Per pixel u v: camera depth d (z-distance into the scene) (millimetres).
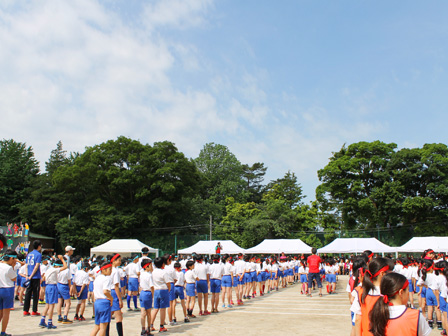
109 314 7598
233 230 50094
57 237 52281
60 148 66812
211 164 72062
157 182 45188
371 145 44094
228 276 15414
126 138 47219
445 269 8320
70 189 50125
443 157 40500
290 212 50875
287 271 26859
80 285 11898
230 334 9711
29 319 11750
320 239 45625
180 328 10586
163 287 10078
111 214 44281
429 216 41281
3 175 56469
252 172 84188
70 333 9734
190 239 43406
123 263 15875
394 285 3535
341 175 45312
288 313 13570
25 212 51344
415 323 3475
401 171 41656
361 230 42875
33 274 12445
